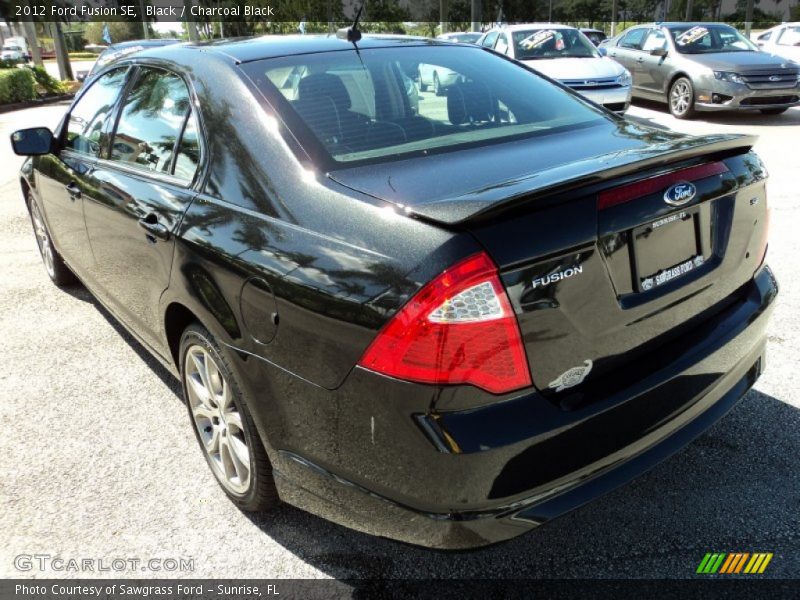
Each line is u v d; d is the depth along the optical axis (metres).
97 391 3.44
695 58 10.90
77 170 3.47
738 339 2.26
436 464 1.67
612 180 1.83
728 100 10.35
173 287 2.49
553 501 1.79
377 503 1.84
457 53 3.01
